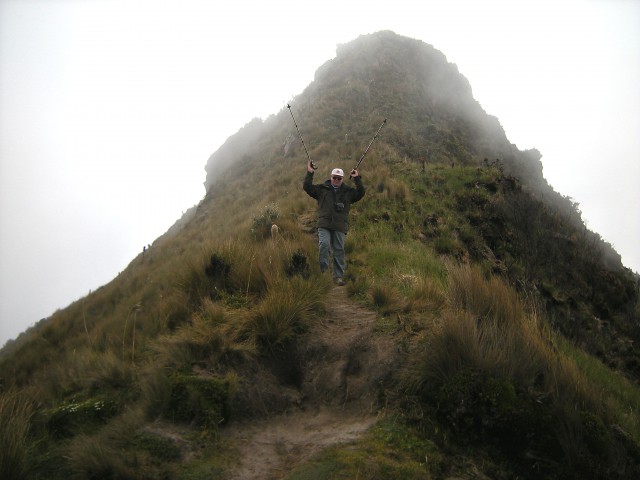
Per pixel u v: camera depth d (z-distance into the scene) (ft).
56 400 14.67
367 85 93.50
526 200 46.57
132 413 12.21
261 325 15.44
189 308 18.33
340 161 54.19
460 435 11.27
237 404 12.85
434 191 43.39
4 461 9.79
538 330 15.80
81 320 46.93
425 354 13.10
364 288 19.94
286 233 28.73
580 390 12.32
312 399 13.88
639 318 39.47
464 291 16.99
